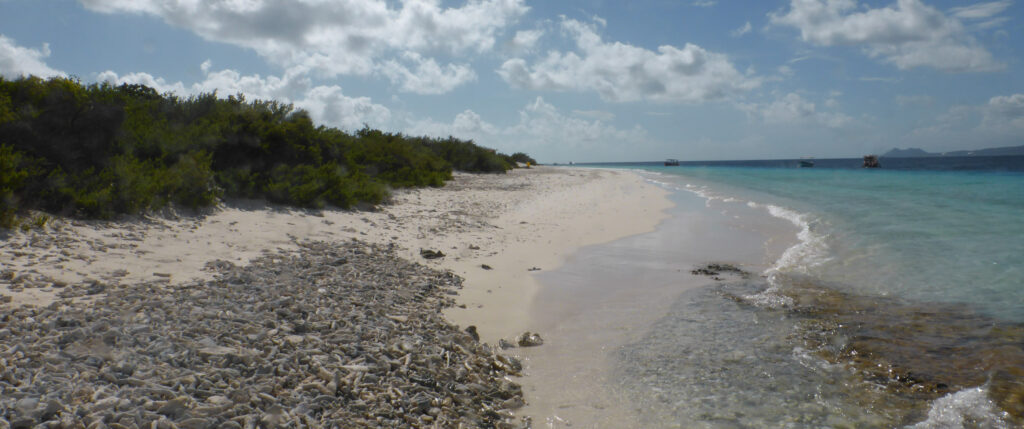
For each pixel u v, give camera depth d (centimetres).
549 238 1137
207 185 944
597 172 5162
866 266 858
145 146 944
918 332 540
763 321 587
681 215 1612
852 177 4047
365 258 775
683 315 613
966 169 6444
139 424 272
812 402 395
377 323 496
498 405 389
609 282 773
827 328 559
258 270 625
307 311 499
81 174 758
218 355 368
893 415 373
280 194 1081
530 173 4147
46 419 262
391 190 1661
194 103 1257
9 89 806
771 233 1241
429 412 354
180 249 675
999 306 624
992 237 1092
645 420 371
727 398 404
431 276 726
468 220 1280
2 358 315
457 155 3606
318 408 326
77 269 531
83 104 826
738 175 4916
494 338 528
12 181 634
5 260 513
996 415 366
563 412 385
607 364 472
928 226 1262
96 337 368
